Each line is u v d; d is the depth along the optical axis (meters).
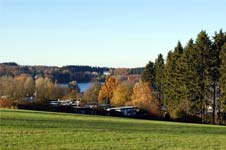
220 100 96.31
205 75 100.94
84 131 41.81
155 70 137.38
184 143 36.62
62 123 49.25
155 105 102.12
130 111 87.50
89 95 143.25
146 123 59.31
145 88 117.62
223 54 98.00
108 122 55.75
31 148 29.66
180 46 116.19
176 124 62.38
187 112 96.25
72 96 142.38
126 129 46.75
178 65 106.50
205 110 100.75
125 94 126.38
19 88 139.75
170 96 110.25
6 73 187.25
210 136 44.88
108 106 105.81
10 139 33.41
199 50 101.62
